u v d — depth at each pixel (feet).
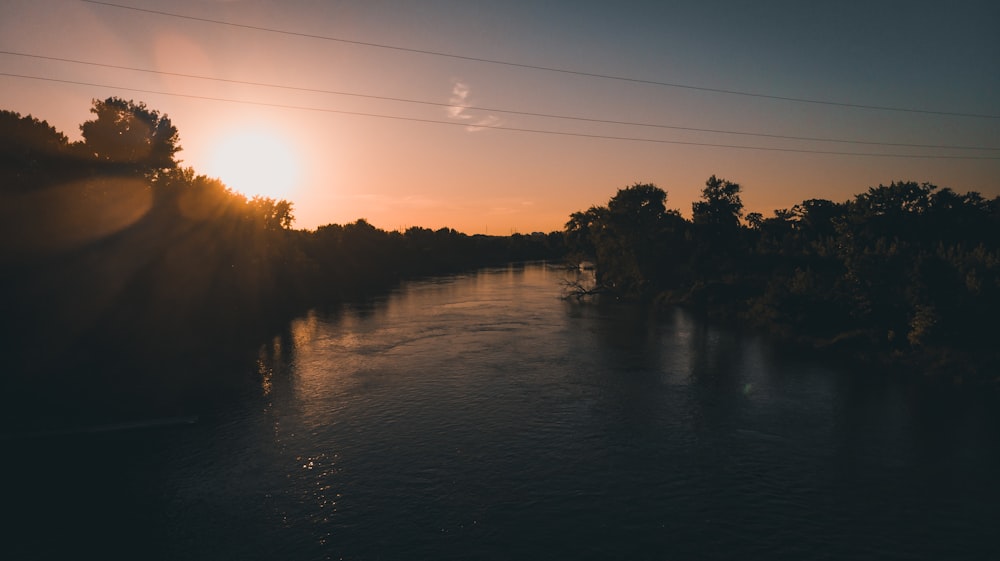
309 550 63.05
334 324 211.00
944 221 199.93
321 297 298.97
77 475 82.69
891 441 89.97
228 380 132.26
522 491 76.02
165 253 197.98
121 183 209.97
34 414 107.96
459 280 409.69
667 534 65.26
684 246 294.87
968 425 95.09
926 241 190.70
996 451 85.15
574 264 403.54
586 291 302.04
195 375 136.77
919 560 59.72
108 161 222.48
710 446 89.86
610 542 63.77
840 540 63.57
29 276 160.15
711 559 60.49
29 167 183.11
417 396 118.42
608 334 183.62
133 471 83.87
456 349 164.04
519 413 106.73
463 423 101.86
